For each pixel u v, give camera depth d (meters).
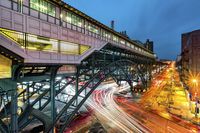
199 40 40.34
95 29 26.55
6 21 11.19
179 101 44.84
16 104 12.09
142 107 39.69
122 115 34.00
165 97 49.72
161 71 147.62
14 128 11.81
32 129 23.39
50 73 16.48
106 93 55.03
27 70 15.14
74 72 23.03
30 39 13.45
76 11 20.08
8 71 11.61
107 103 42.81
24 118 14.74
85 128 26.81
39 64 14.21
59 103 35.69
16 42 11.62
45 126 15.46
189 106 36.94
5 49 10.95
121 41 40.16
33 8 13.84
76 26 20.84
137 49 57.81
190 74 44.41
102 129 26.77
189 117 31.89
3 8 10.97
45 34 15.01
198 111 31.31
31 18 13.37
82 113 33.25
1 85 11.28
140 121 30.75
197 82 38.41
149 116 33.50
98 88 63.16
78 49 21.33
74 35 20.02
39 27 14.25
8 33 11.52
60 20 17.61
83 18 22.53
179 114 33.91
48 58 15.06
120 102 44.34
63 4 17.44
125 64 41.25
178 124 29.34
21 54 11.93
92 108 37.72
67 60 18.31
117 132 25.88
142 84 60.81
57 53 16.47
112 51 38.78
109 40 32.66
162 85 72.31
